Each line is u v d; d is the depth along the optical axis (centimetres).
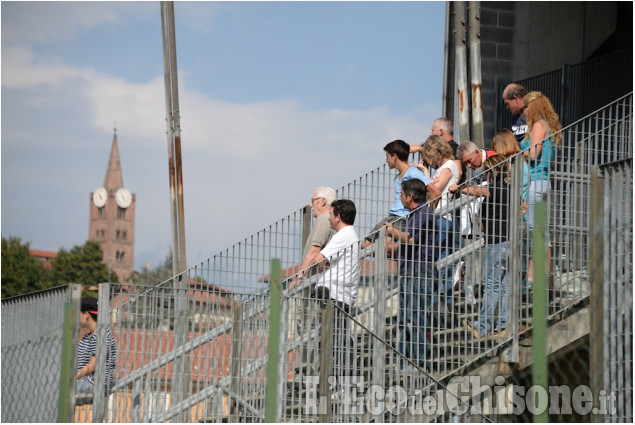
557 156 1394
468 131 2009
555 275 1311
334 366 1233
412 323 1280
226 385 1191
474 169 1449
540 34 2616
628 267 1020
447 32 2325
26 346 1262
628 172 1028
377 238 1299
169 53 2005
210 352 1198
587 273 1320
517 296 1291
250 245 1480
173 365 1196
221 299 1206
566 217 1355
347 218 1383
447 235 1297
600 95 2359
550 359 1303
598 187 1034
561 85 2408
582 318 1305
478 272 1318
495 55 2591
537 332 939
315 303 1229
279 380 1199
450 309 1323
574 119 2391
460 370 1284
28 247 14038
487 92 2575
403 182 1341
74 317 1193
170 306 1220
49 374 1215
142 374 1202
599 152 1463
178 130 2008
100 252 14950
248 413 1190
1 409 1277
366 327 1282
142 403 1198
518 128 1592
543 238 945
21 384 1261
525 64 2602
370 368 1229
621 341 1010
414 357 1291
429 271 1305
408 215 1316
